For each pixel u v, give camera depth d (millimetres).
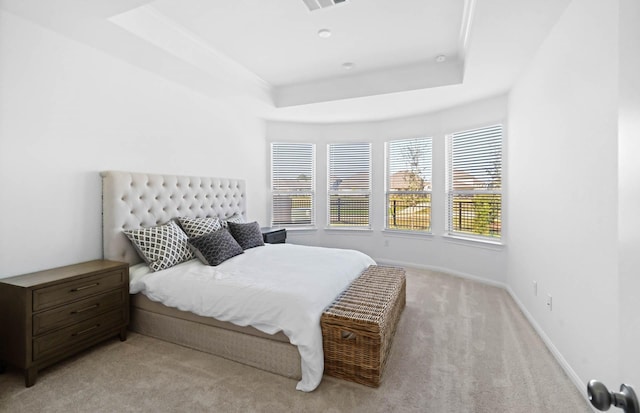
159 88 3262
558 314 2217
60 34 2424
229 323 2209
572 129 2029
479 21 2229
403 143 5012
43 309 1967
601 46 1690
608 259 1618
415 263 4875
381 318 1955
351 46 3096
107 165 2785
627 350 574
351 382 1949
